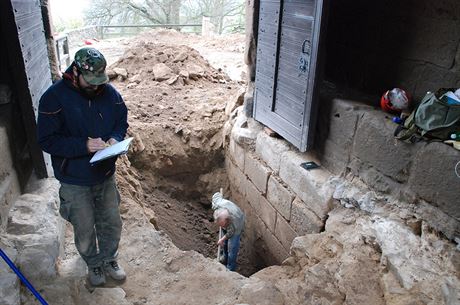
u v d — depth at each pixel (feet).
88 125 8.13
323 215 14.01
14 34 10.63
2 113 11.54
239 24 98.22
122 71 28.27
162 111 23.07
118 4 85.20
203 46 51.52
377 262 10.93
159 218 19.27
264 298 9.86
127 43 55.62
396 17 13.10
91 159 7.89
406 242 10.64
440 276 9.48
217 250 20.44
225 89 27.45
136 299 10.04
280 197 16.69
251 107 19.52
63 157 8.18
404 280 9.67
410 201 11.36
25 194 11.68
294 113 15.16
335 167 14.37
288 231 16.44
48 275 9.38
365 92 14.97
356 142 13.08
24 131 12.92
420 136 10.80
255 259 19.93
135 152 20.39
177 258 11.51
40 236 10.10
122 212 13.20
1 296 8.15
